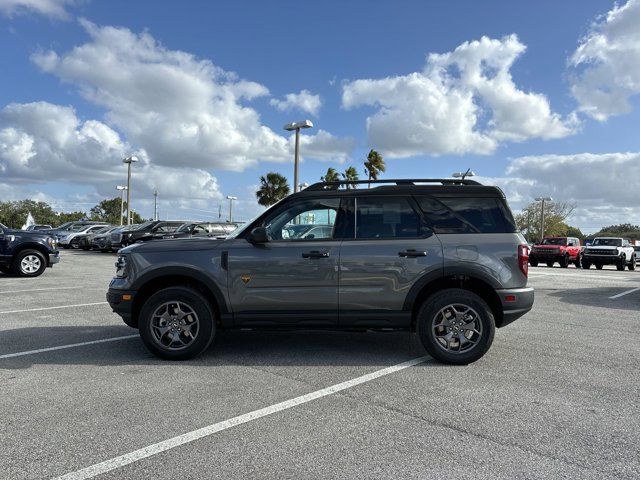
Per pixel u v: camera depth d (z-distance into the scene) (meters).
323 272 5.19
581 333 6.78
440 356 5.13
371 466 2.96
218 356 5.50
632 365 5.16
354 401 4.08
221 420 3.66
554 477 2.84
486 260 5.14
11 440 3.31
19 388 4.38
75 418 3.69
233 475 2.86
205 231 22.84
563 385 4.49
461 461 3.03
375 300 5.18
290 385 4.49
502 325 5.29
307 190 5.50
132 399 4.11
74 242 30.70
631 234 85.19
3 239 13.84
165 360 5.31
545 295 10.98
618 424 3.60
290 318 5.24
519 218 69.00
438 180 5.49
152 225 24.80
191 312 5.32
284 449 3.19
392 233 5.29
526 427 3.55
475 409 3.90
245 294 5.23
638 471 2.91
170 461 3.03
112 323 7.33
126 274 5.36
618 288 12.45
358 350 5.78
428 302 5.14
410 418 3.71
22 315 7.96
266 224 5.40
